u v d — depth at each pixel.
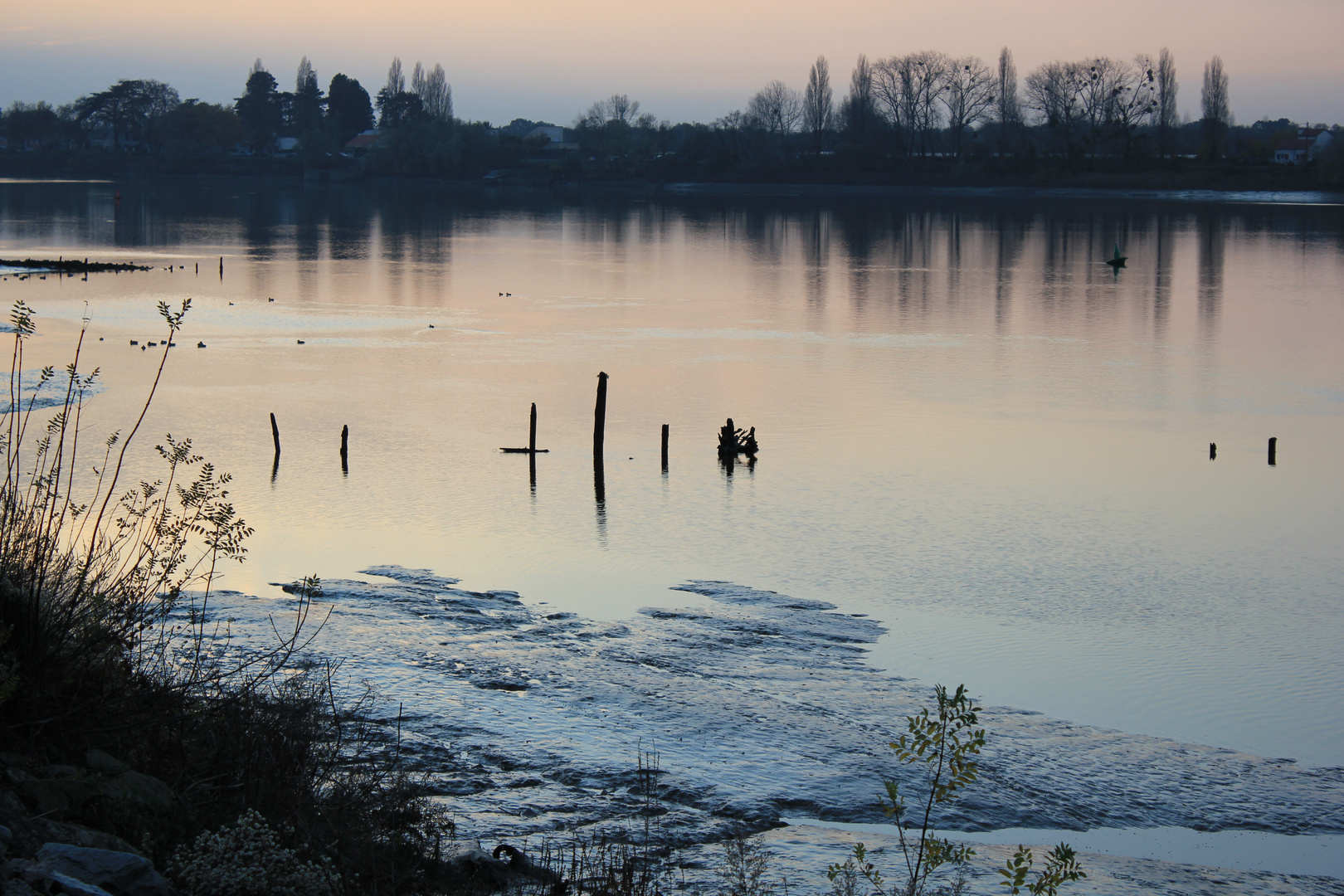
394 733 14.48
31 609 8.51
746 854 11.92
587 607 23.62
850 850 12.37
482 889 9.16
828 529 30.92
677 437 42.31
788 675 19.03
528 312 76.25
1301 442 42.88
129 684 9.30
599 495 34.03
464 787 13.08
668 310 78.44
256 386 48.91
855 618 23.41
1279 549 29.66
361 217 165.00
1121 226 148.88
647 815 11.84
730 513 32.47
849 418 46.16
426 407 46.09
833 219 164.62
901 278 98.88
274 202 195.00
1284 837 14.01
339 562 26.56
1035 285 94.25
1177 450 41.56
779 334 68.75
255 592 23.08
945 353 62.34
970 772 9.59
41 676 8.41
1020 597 25.42
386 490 33.88
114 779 8.13
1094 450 41.25
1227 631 23.27
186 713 9.23
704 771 14.40
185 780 8.76
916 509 33.22
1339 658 21.66
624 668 18.70
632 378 53.75
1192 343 66.06
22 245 113.56
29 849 6.99
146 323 65.38
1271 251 119.06
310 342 61.44
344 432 37.12
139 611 10.72
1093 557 28.70
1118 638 22.62
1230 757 16.44
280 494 33.06
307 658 17.34
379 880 8.44
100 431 38.94
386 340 62.88
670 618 22.66
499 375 53.69
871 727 16.53
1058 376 56.09
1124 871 12.66
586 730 15.55
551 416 45.38
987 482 36.41
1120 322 74.56
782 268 106.25
